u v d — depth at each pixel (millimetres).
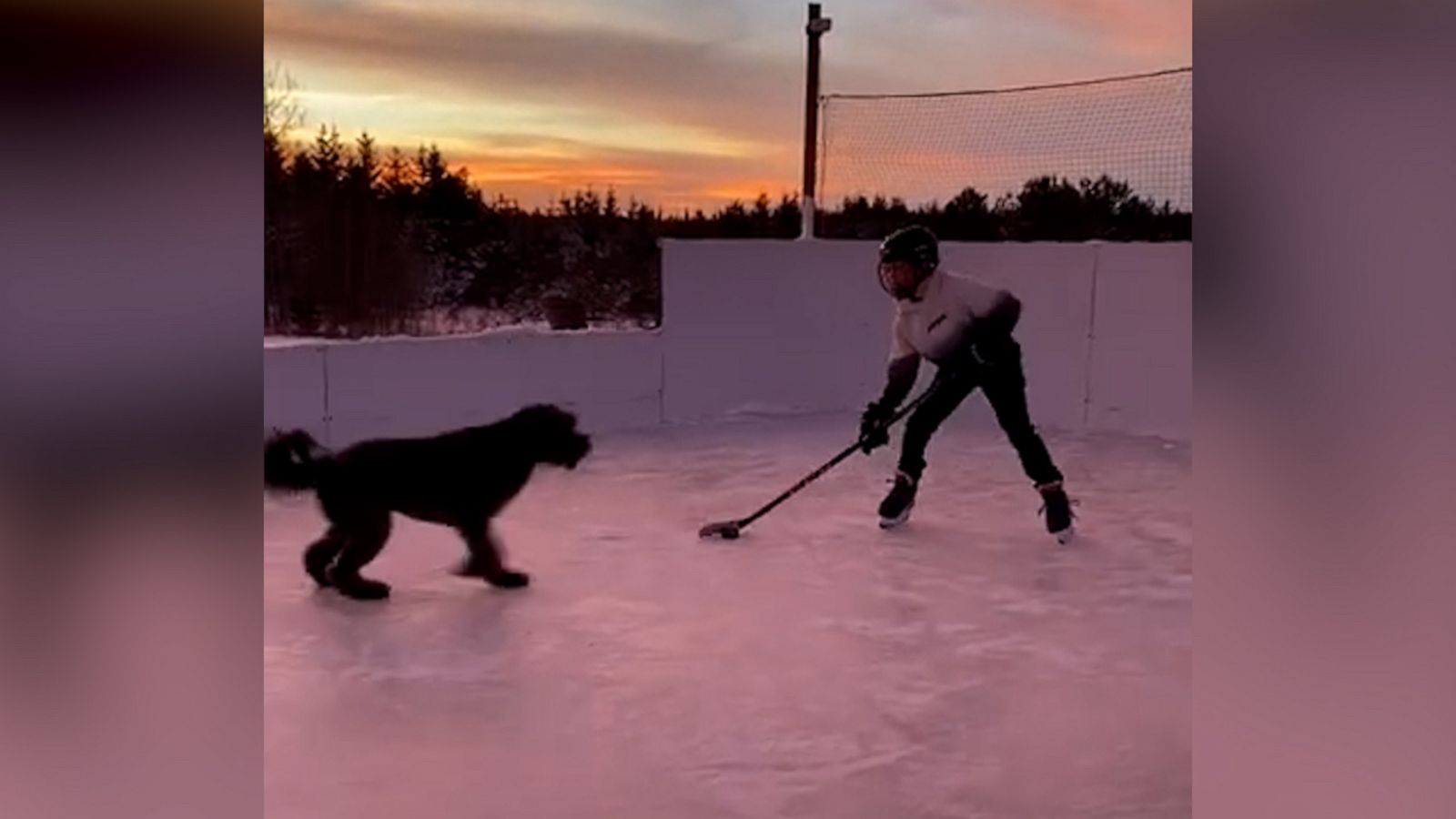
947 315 4738
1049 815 2396
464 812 2416
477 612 3826
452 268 11516
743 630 3637
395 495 3957
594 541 4828
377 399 7082
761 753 2715
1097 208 9109
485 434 4070
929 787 2533
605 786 2537
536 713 2949
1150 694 3070
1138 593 4035
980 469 6488
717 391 8430
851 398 8750
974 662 3332
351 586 3973
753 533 4973
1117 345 7668
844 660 3354
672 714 2947
